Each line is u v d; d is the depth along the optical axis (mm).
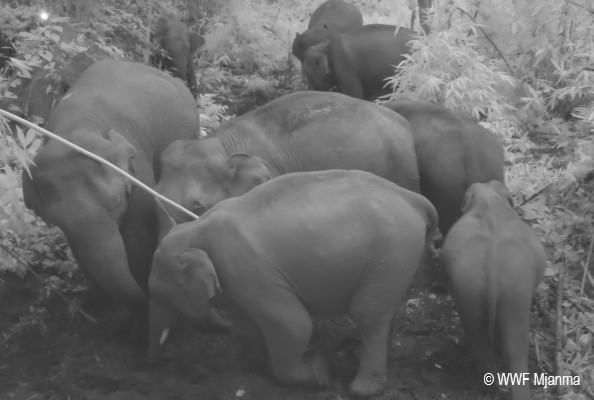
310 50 9195
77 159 4234
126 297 4344
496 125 6770
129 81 5031
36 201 4328
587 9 7000
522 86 7672
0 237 5355
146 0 11266
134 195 4613
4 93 6953
